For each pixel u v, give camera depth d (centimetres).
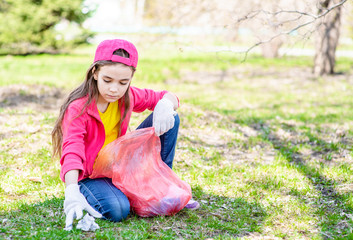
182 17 1066
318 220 314
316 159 479
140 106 315
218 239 273
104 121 295
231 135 581
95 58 270
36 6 1528
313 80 1179
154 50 1770
